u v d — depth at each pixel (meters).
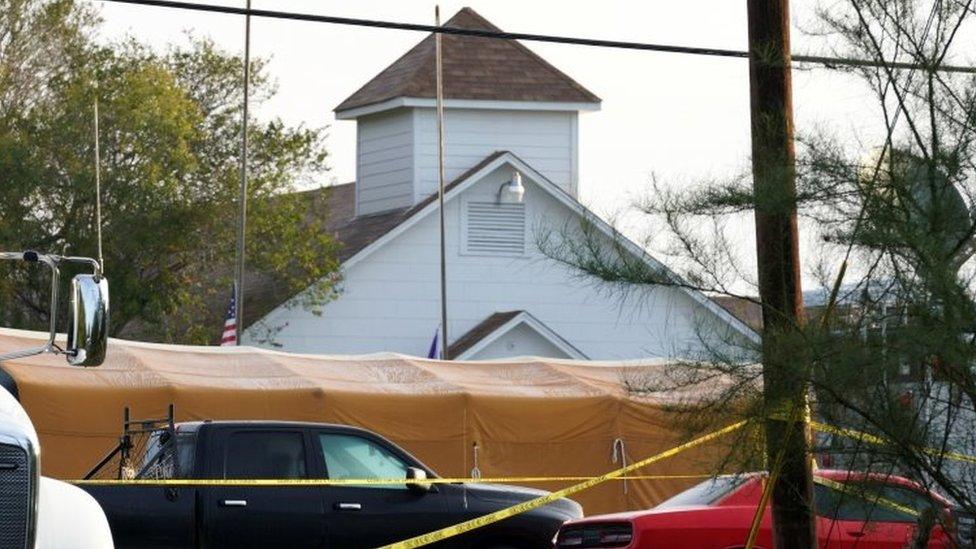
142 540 55.59
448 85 156.12
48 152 146.12
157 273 148.38
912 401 37.22
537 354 145.88
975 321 35.22
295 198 151.25
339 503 58.78
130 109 146.12
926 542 41.09
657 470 94.69
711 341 38.69
